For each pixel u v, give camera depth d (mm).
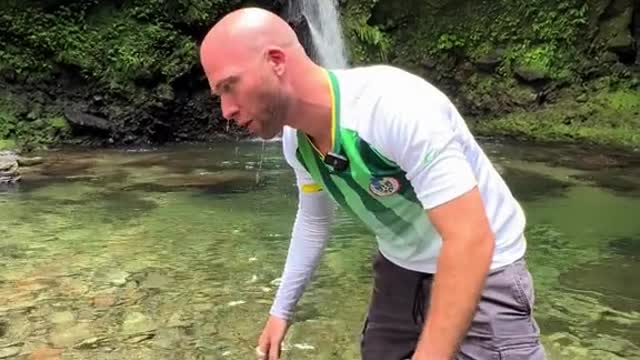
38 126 11000
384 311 2107
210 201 7141
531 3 12781
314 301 4285
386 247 2020
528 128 12070
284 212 6672
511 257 1888
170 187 7844
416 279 2002
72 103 11516
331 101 1724
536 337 1908
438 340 1590
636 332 3840
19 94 11312
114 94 11594
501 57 12914
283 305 2338
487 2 13078
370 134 1708
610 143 11094
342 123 1722
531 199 7234
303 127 1763
